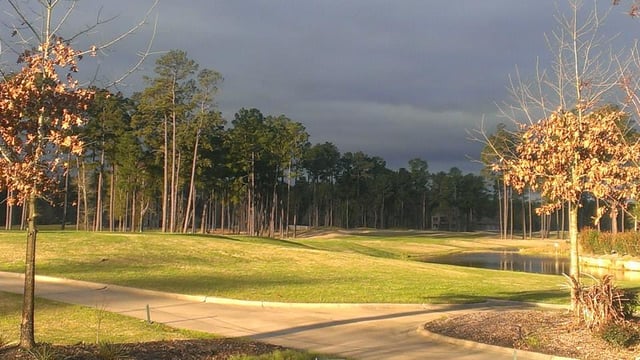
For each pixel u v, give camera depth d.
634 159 10.74
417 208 132.88
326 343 10.43
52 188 7.84
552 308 15.45
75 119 7.54
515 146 12.73
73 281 17.27
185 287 16.94
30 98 7.55
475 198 118.69
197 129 53.22
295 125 68.44
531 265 42.28
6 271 18.80
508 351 9.72
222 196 77.31
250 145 67.12
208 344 9.50
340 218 124.25
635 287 21.48
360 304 14.86
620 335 9.77
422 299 16.22
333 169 105.06
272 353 8.97
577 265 11.84
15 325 11.06
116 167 62.59
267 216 89.38
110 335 10.27
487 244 71.19
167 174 55.03
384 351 9.83
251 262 25.16
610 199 11.58
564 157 11.58
